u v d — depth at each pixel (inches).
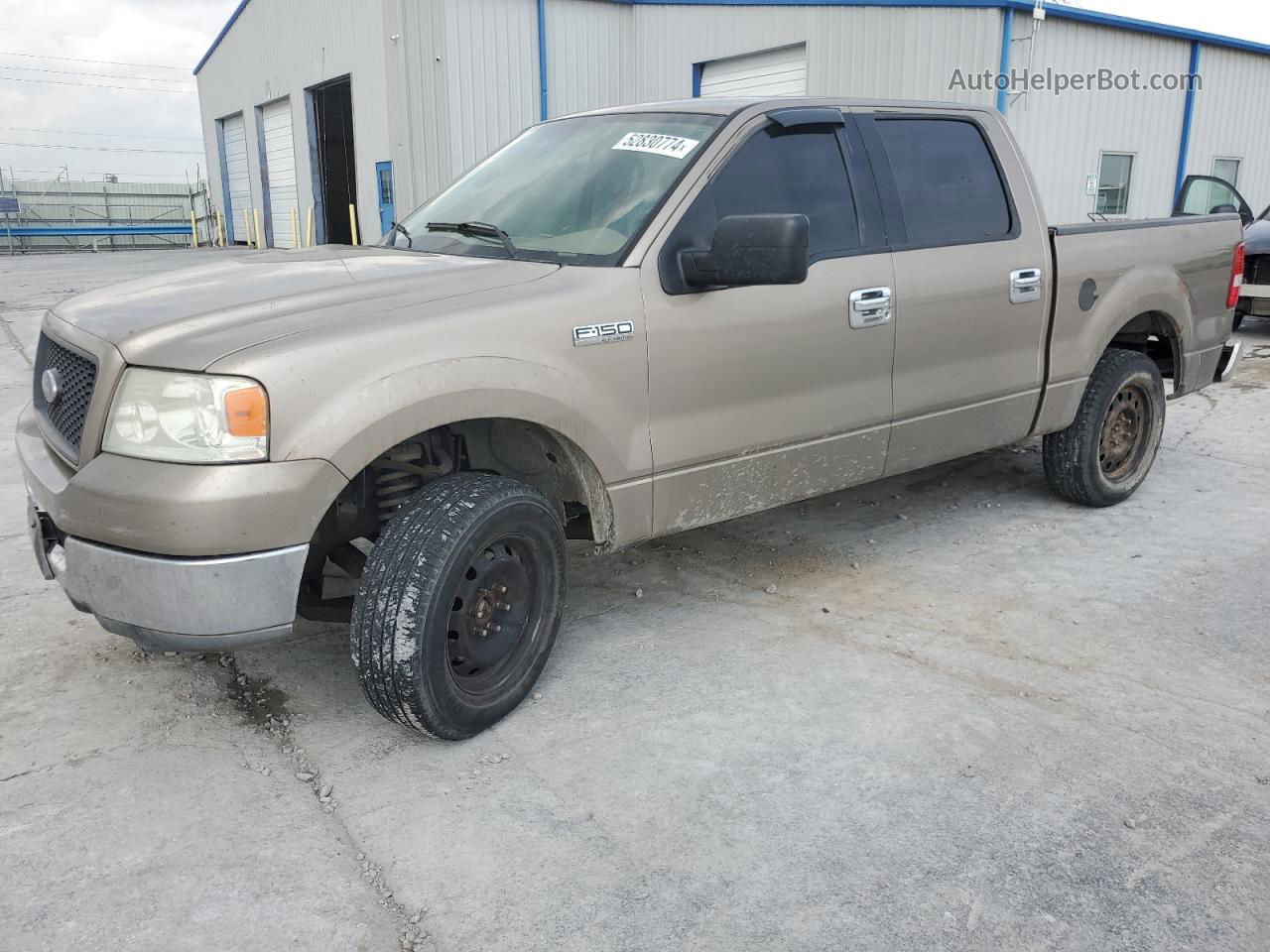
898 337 151.9
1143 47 606.2
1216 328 210.1
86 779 109.3
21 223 1670.8
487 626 118.3
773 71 623.5
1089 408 189.5
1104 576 165.8
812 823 101.1
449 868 95.0
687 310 128.2
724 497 139.1
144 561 97.6
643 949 84.4
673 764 112.0
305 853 97.1
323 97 971.9
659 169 135.1
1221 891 91.0
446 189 162.4
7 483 223.1
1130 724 119.6
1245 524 190.5
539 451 131.4
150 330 103.0
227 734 119.6
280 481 97.4
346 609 123.7
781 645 141.7
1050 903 89.5
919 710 123.0
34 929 86.6
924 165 160.9
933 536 186.4
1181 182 667.4
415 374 105.0
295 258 136.3
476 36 633.6
